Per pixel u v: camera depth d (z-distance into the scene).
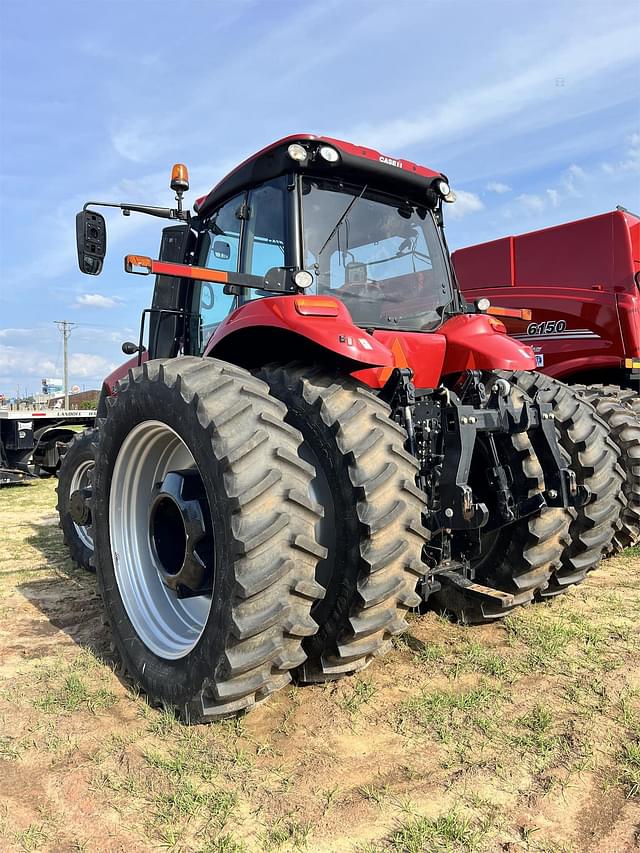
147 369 3.01
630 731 2.54
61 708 2.78
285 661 2.44
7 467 10.69
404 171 3.71
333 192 3.58
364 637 2.68
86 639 3.62
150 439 3.20
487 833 1.98
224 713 2.46
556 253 7.15
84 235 3.58
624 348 6.61
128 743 2.49
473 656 3.24
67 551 5.87
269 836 1.97
